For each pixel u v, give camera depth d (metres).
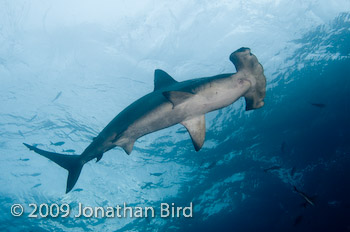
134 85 17.80
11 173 15.73
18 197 15.64
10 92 17.03
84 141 16.34
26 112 16.64
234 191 16.16
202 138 3.42
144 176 16.30
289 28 17.91
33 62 17.77
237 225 15.09
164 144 15.80
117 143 3.74
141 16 18.66
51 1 18.16
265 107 16.94
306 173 15.06
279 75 17.55
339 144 15.33
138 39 18.72
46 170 15.72
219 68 18.23
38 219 15.64
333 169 14.44
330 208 13.09
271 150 16.53
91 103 17.09
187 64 18.39
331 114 16.45
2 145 15.91
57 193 15.64
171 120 3.41
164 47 18.61
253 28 18.20
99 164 15.71
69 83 17.47
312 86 17.45
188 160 16.34
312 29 17.67
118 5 18.62
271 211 14.68
